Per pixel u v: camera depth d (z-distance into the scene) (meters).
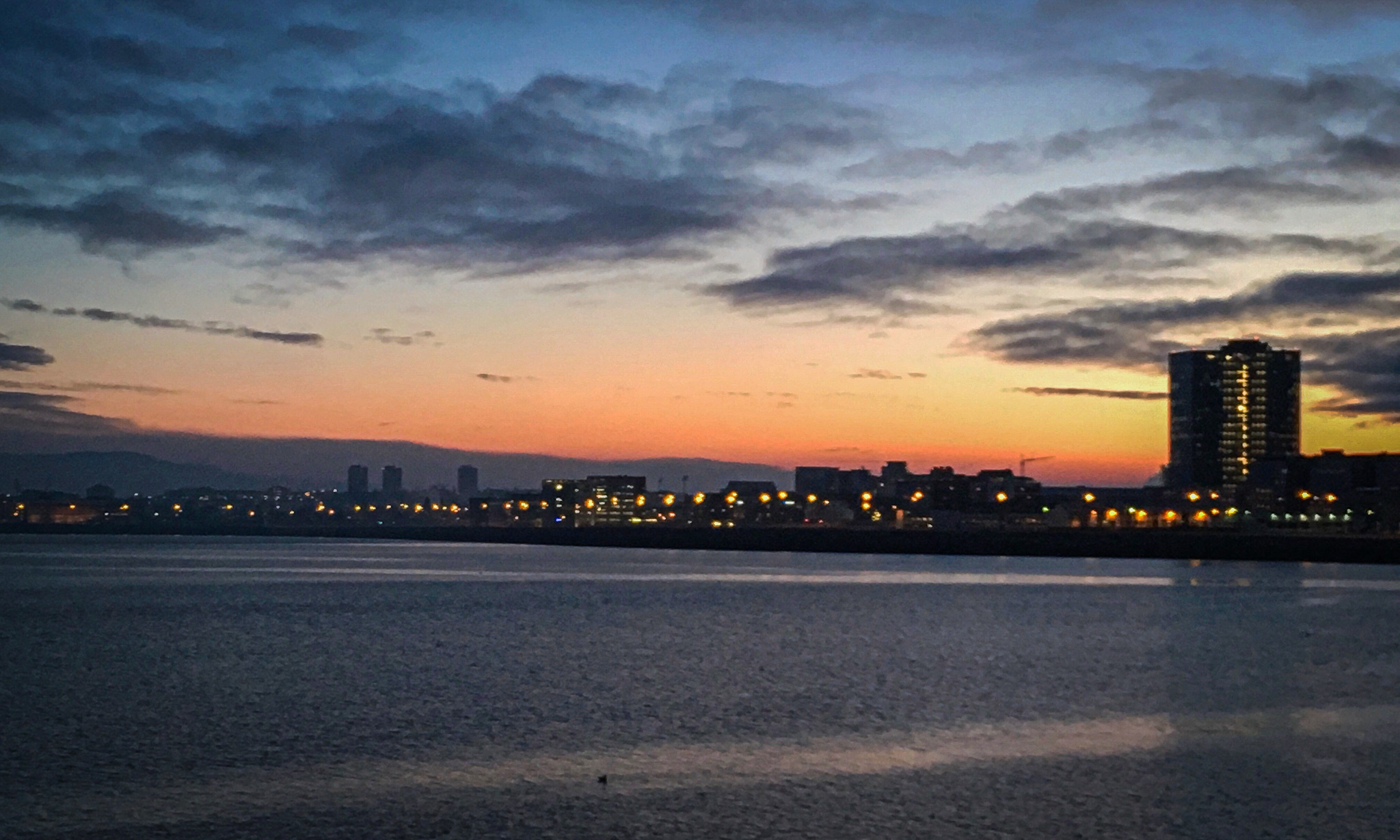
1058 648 81.00
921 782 40.19
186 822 35.72
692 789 39.41
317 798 38.38
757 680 64.69
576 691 60.59
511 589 151.00
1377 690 60.97
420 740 47.59
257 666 71.06
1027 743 46.81
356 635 90.38
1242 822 35.22
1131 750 45.41
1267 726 50.47
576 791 39.09
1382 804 37.03
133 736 48.41
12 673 68.00
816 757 44.31
